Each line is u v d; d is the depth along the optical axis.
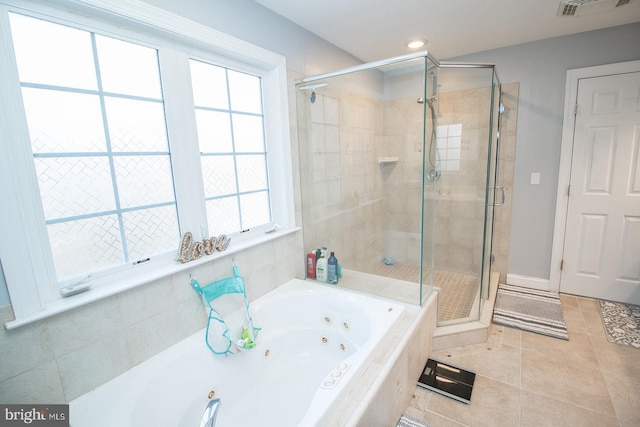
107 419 1.12
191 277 1.58
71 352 1.18
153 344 1.44
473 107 2.51
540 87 2.72
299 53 2.19
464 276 2.81
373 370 1.39
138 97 1.40
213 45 1.59
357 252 2.65
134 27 1.33
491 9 2.04
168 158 1.54
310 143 2.33
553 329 2.36
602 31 2.44
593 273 2.79
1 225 1.01
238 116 1.89
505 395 1.76
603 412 1.62
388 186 2.43
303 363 1.91
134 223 1.42
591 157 2.63
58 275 1.20
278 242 2.15
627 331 2.30
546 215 2.88
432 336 2.13
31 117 1.09
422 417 1.63
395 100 2.31
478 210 2.64
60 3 1.11
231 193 1.89
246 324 1.74
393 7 1.96
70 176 1.21
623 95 2.46
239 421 1.53
